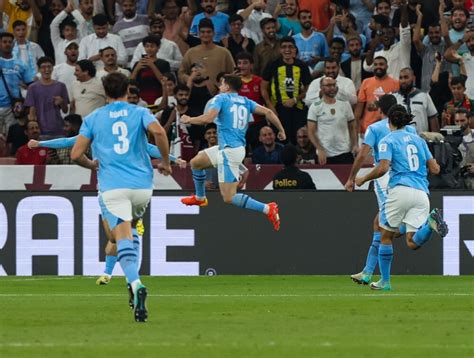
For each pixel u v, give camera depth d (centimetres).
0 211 5116
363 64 5953
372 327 2786
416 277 4925
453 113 5466
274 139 5341
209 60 5762
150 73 5822
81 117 5600
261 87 5738
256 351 2322
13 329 2755
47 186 5234
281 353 2292
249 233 5125
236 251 5119
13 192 5125
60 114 5753
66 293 4034
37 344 2447
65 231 5122
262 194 5131
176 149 5497
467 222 5072
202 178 4750
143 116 2980
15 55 6003
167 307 3391
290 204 5119
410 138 3941
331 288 4225
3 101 5912
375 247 4350
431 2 6166
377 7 6144
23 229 5112
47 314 3170
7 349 2364
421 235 3991
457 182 5150
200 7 6350
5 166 5228
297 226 5125
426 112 5531
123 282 4647
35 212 5116
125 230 2928
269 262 5122
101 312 3228
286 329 2738
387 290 4084
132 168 2959
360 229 5116
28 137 5600
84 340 2514
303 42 6109
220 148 4700
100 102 5766
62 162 5434
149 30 6144
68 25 6166
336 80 5638
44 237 5122
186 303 3544
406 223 3966
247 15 6241
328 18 6334
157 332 2672
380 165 3884
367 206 5116
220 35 6159
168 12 6134
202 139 5562
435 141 5116
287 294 3922
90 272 5116
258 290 4138
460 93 5588
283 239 5122
